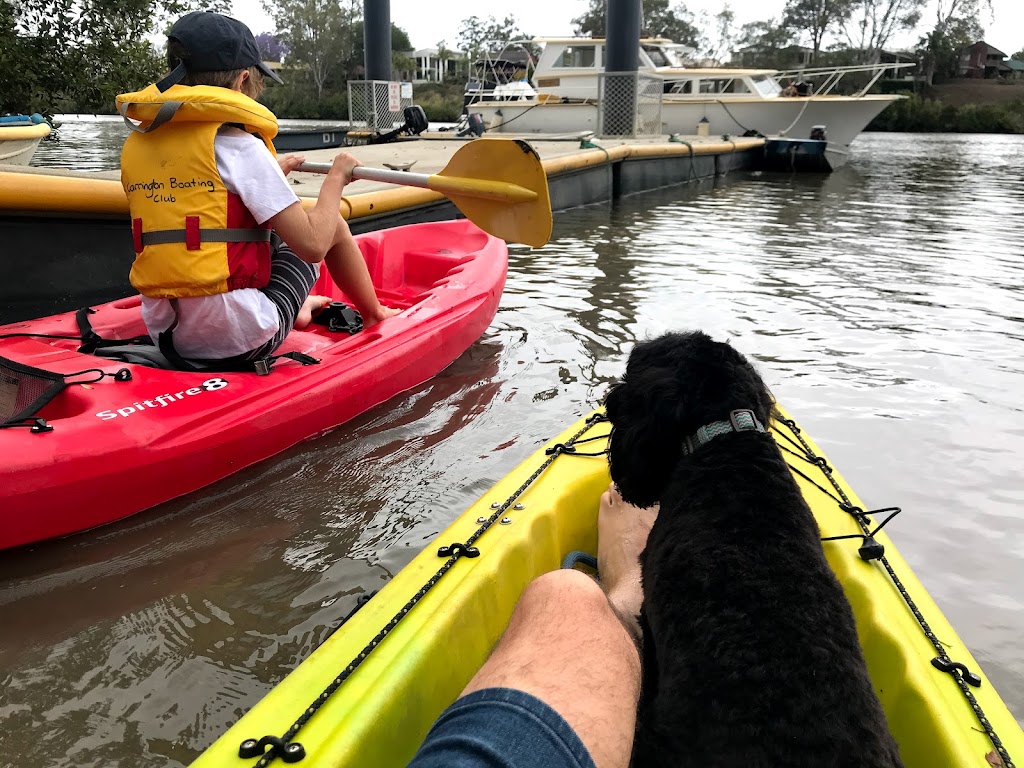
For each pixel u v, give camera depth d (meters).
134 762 1.54
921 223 8.54
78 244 3.85
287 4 52.91
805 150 14.62
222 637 1.90
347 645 1.35
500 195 2.96
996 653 1.96
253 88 2.62
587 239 7.22
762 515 1.25
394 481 2.66
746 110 16.31
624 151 10.59
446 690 1.43
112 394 2.45
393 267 4.50
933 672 1.40
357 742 1.15
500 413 3.19
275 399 2.68
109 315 3.21
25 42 7.72
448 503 2.54
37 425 2.19
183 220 2.48
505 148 2.94
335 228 2.80
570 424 3.11
